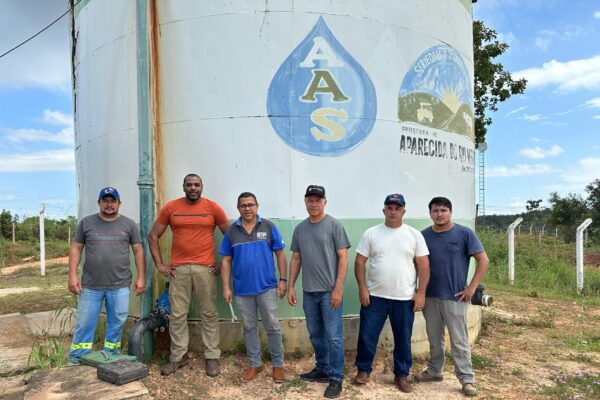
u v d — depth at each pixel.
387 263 4.30
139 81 4.99
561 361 5.50
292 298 4.43
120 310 4.57
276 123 4.95
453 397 4.29
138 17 5.01
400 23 5.32
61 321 6.83
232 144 4.99
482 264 4.32
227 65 4.99
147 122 5.00
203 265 4.54
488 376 4.91
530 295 10.41
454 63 5.96
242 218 4.43
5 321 6.78
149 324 4.73
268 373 4.61
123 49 5.39
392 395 4.26
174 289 4.57
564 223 35.59
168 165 5.18
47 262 18.02
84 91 6.06
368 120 5.14
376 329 4.38
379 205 5.17
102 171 5.73
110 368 3.86
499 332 6.81
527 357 5.64
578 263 11.09
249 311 4.43
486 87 17.95
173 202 4.61
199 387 4.29
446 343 5.55
